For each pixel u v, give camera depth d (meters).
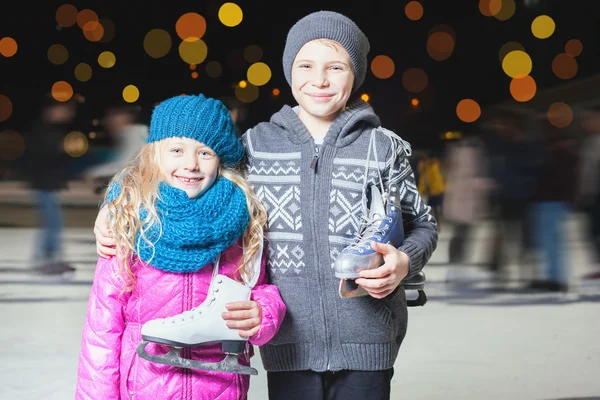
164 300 2.50
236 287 2.48
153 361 2.41
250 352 2.78
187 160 2.52
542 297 8.03
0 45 26.97
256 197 2.65
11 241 12.99
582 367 5.25
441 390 4.73
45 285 8.49
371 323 2.68
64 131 9.81
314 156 2.71
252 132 2.82
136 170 2.56
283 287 2.70
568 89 10.52
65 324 6.50
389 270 2.49
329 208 2.69
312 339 2.69
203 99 2.59
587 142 8.60
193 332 2.41
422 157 14.41
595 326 6.58
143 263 2.50
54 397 4.55
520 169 8.90
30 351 5.58
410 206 2.81
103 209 2.58
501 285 8.74
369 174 2.71
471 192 9.17
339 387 2.74
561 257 8.47
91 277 9.01
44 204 9.71
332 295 2.67
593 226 10.26
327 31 2.72
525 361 5.39
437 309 7.34
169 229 2.46
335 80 2.73
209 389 2.50
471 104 24.11
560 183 8.53
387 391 2.78
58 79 28.09
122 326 2.55
